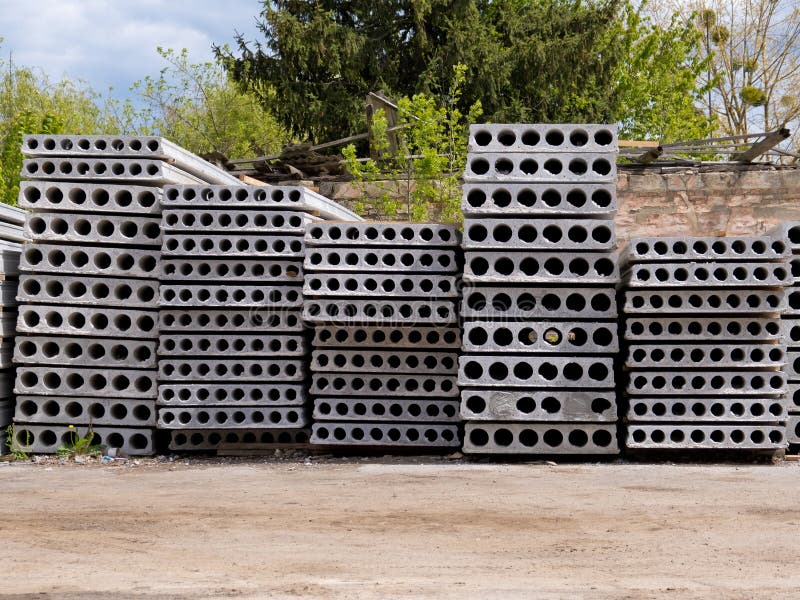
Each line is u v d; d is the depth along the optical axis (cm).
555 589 443
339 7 2575
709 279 888
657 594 434
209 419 950
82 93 3183
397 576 469
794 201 1522
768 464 900
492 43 2464
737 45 3344
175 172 979
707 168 1556
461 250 953
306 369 978
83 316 981
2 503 680
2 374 982
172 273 952
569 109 2642
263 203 945
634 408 914
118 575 470
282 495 713
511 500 687
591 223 894
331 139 2509
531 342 980
